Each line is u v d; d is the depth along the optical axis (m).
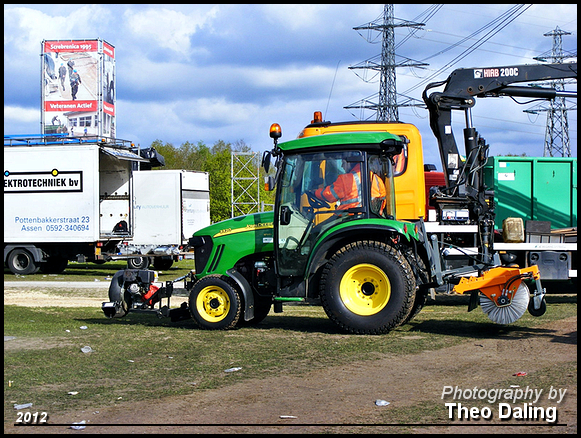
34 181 21.05
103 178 23.17
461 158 14.02
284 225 9.26
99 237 20.91
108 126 47.06
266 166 9.30
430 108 14.25
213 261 9.70
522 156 15.08
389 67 38.03
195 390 5.98
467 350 7.73
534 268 8.72
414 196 12.58
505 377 6.36
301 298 9.21
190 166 79.88
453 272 10.09
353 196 9.09
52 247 21.72
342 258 8.86
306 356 7.45
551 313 10.98
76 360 7.26
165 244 23.56
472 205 13.51
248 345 8.16
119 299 10.03
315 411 5.30
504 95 14.15
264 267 9.57
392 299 8.66
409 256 9.28
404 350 7.74
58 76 45.72
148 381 6.33
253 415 5.20
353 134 9.18
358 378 6.39
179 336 8.87
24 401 5.64
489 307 8.63
